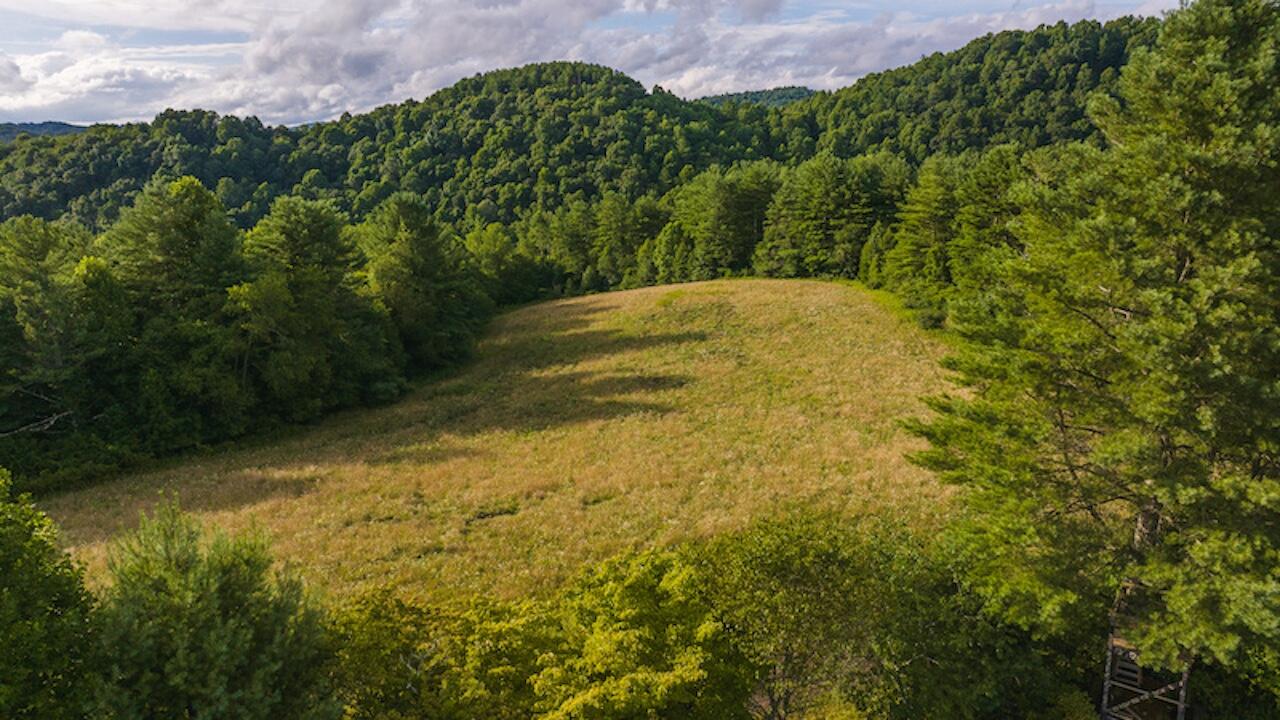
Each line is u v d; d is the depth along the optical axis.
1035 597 14.23
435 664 11.88
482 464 36.16
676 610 12.14
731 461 34.84
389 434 43.50
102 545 26.53
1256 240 12.52
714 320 69.00
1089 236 13.59
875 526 18.61
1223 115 12.75
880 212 82.56
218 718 9.99
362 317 55.06
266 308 42.34
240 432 42.25
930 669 14.49
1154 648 13.22
